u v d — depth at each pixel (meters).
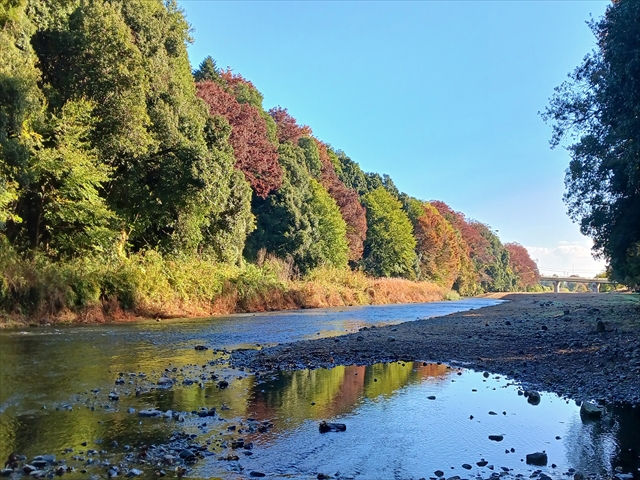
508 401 8.59
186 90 35.72
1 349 12.62
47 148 21.84
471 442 6.43
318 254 50.75
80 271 22.09
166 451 5.70
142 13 30.16
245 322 23.48
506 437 6.64
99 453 5.59
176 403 7.89
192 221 30.56
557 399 8.77
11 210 20.83
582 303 42.69
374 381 10.16
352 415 7.58
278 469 5.34
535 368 11.55
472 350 14.26
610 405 8.32
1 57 18.50
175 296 26.39
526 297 78.81
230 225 34.59
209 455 5.65
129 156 27.03
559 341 15.47
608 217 26.45
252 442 6.17
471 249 122.12
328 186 69.31
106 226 25.77
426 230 88.44
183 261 30.05
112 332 17.28
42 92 23.22
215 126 36.25
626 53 14.48
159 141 28.52
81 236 23.81
